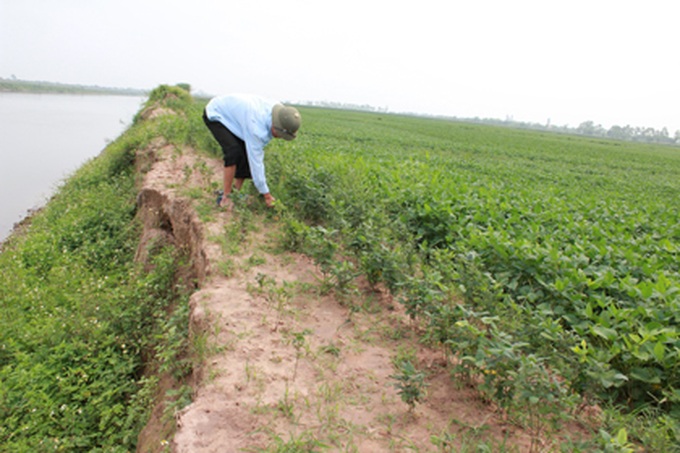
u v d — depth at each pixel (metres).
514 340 3.28
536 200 8.48
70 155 22.80
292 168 6.94
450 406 2.97
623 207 9.25
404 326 3.91
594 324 3.76
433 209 6.23
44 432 3.75
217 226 5.42
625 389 3.35
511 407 2.86
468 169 15.34
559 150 33.50
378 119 61.03
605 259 5.14
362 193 6.34
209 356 3.21
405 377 2.76
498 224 6.23
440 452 2.56
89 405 3.98
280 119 5.08
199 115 15.75
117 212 9.08
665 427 2.70
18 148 23.33
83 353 4.66
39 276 7.24
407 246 4.83
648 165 28.17
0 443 3.62
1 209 13.10
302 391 2.96
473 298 3.80
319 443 2.50
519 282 4.67
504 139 41.66
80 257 7.59
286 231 5.12
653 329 3.44
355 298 4.28
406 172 9.17
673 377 3.14
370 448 2.56
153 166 9.02
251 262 4.64
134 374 4.65
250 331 3.52
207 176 7.37
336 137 21.95
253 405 2.79
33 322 5.42
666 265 5.49
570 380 2.98
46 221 9.77
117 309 5.20
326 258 4.38
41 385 4.20
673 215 9.18
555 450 2.63
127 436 3.49
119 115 50.78
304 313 3.91
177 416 2.71
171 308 5.20
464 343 3.02
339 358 3.36
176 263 5.77
